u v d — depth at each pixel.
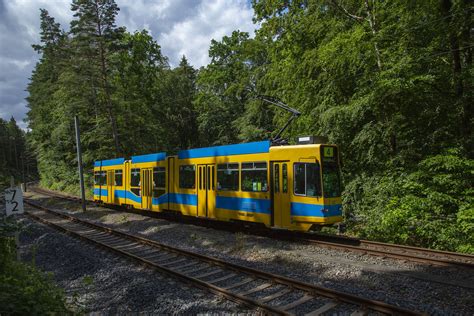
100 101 33.84
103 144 36.16
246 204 13.17
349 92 16.33
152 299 6.90
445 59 12.67
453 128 12.90
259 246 11.18
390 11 13.31
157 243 11.30
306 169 11.64
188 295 7.00
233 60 42.44
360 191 15.01
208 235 13.31
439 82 12.59
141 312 6.45
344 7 15.96
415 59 11.97
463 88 12.24
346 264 8.91
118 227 16.64
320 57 15.54
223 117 44.34
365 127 14.14
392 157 13.89
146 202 19.17
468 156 11.75
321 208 11.22
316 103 17.69
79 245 12.24
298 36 18.38
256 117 35.19
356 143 15.10
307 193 11.54
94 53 31.36
